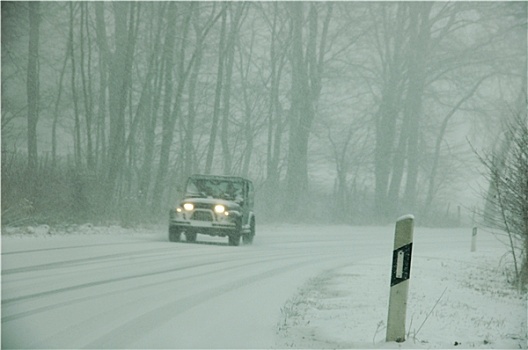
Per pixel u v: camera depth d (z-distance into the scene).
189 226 47.31
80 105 108.81
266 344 16.83
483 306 23.84
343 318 20.11
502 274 36.28
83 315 19.36
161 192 71.31
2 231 41.69
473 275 35.91
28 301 20.98
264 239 59.59
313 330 18.47
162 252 39.31
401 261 16.89
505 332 18.70
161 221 65.12
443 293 25.97
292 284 28.56
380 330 18.23
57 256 32.94
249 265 35.84
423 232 83.12
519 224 32.31
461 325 19.27
